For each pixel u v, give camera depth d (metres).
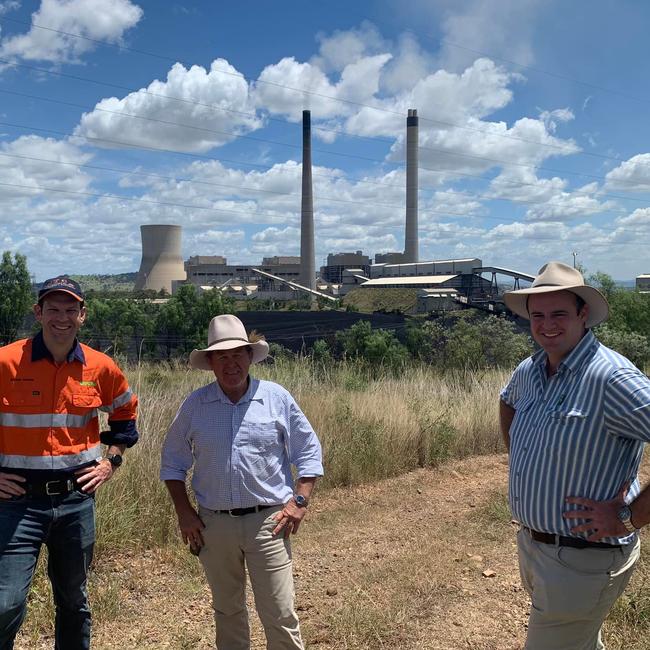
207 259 195.88
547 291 2.45
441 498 6.53
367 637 3.58
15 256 41.66
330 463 6.89
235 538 2.94
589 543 2.36
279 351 13.41
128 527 4.74
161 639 3.57
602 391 2.30
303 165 128.50
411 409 8.77
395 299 96.88
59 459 2.81
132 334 34.47
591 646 2.53
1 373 2.79
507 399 2.90
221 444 2.95
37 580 3.97
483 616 3.86
